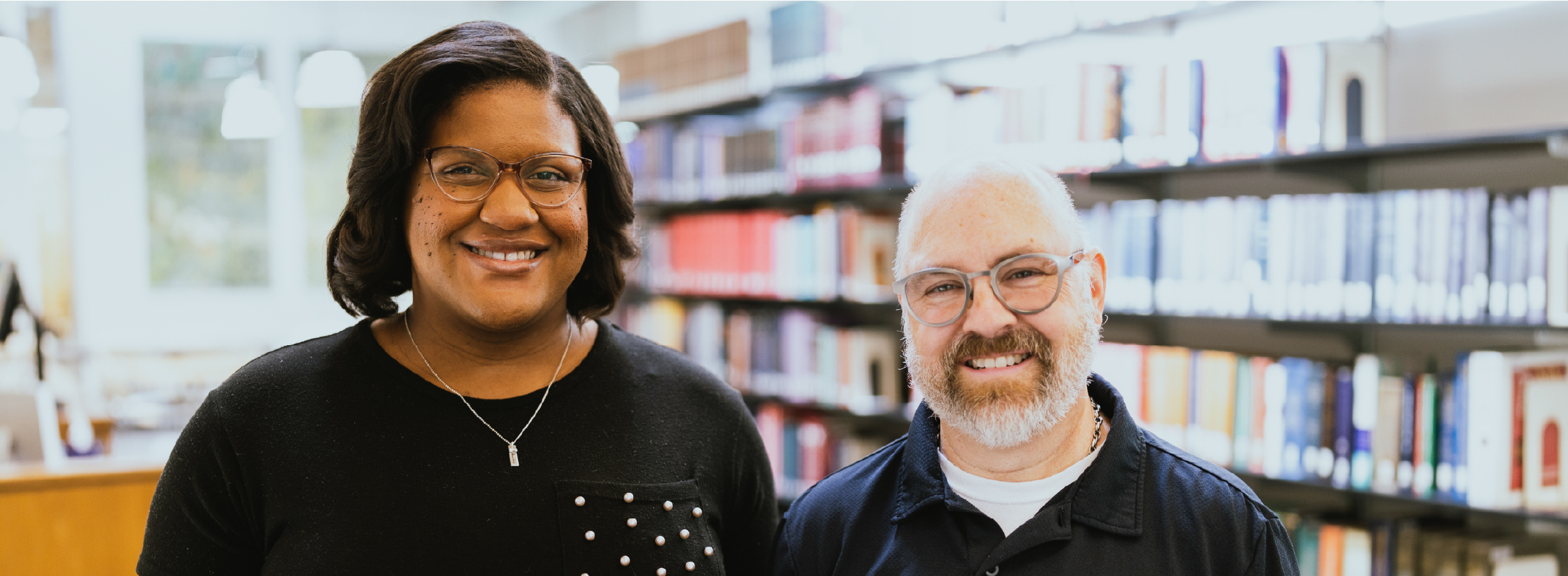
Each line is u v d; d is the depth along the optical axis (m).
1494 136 2.07
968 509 1.17
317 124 7.92
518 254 1.17
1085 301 1.20
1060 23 3.18
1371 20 2.65
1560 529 2.34
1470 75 2.52
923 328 1.19
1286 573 1.11
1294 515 2.58
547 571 1.20
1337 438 2.41
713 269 4.05
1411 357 2.63
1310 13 2.73
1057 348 1.16
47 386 4.12
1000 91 2.99
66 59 7.05
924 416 1.30
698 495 1.31
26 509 2.50
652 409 1.33
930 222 1.19
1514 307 2.14
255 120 6.16
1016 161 1.22
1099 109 2.77
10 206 6.63
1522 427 2.16
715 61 4.10
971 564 1.16
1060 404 1.16
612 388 1.31
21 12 6.71
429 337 1.27
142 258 7.41
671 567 1.26
